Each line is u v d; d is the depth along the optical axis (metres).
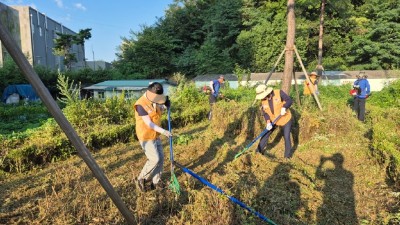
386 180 5.48
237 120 9.09
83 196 4.47
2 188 5.33
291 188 4.87
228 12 36.97
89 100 10.29
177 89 14.70
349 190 5.07
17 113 16.08
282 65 33.75
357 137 7.50
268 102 6.68
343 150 6.92
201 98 13.86
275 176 5.20
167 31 43.31
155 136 4.72
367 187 5.20
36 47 38.91
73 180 5.42
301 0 26.66
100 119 9.48
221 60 36.78
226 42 37.91
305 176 5.27
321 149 7.10
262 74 30.42
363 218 4.18
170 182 4.92
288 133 6.74
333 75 28.14
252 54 34.44
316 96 9.87
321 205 4.45
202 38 43.25
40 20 40.47
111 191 2.94
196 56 38.47
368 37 33.38
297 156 6.87
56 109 2.50
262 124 8.59
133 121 9.99
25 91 26.97
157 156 4.68
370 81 27.00
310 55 36.41
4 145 7.13
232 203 4.07
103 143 7.98
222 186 4.52
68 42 34.94
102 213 4.14
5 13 35.53
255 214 4.02
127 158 6.95
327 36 33.38
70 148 7.13
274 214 4.13
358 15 35.53
